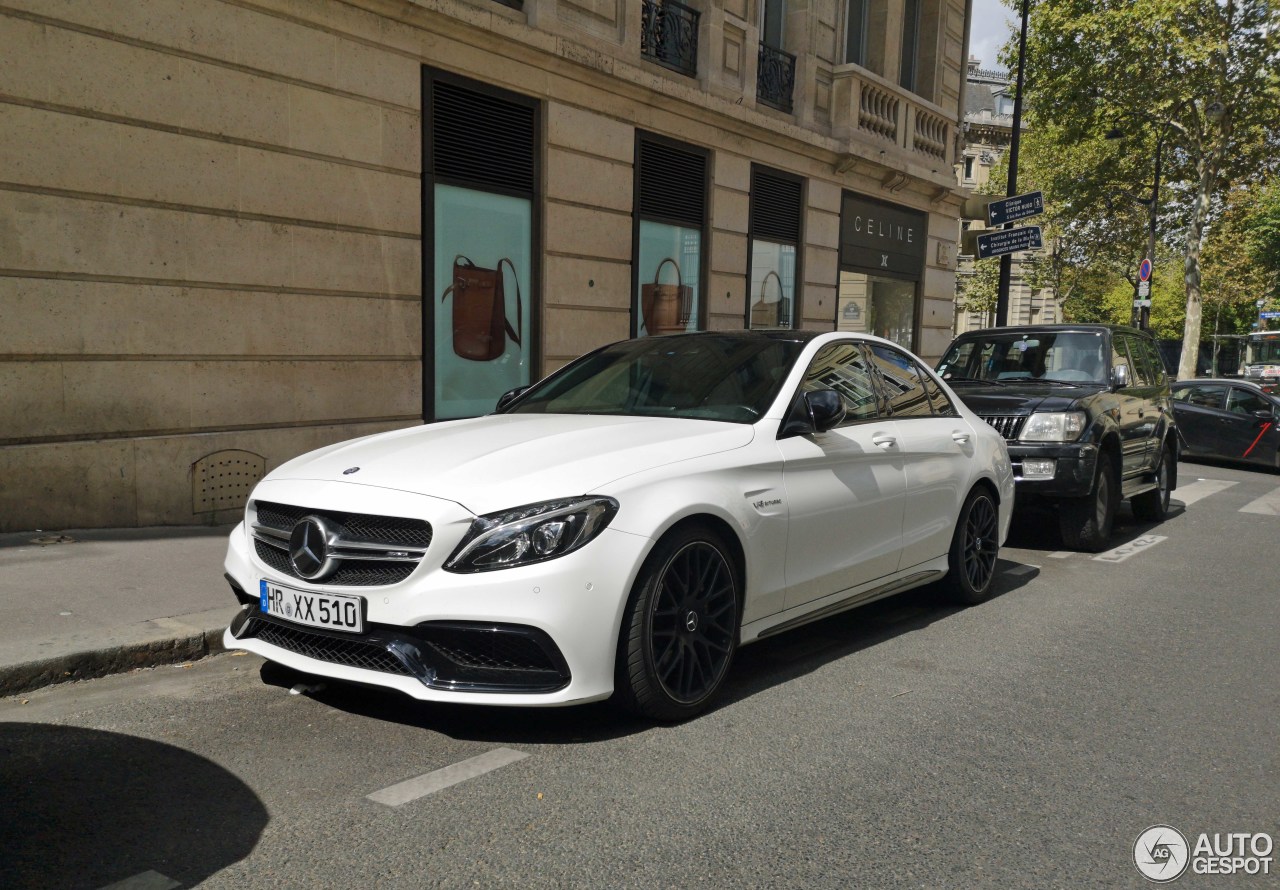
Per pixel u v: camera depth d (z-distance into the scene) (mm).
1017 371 8984
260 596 3807
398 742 3590
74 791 3146
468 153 9469
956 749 3688
